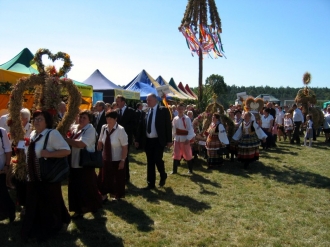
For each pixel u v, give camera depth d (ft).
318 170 27.78
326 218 15.98
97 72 55.16
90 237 13.19
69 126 13.67
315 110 58.70
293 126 50.70
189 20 46.68
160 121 20.21
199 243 12.80
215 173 25.81
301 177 24.88
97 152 14.46
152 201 18.12
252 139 27.73
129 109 22.29
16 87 13.17
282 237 13.65
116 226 14.42
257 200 18.79
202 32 46.85
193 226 14.65
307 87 59.72
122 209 16.70
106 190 17.19
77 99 13.71
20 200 14.20
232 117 37.09
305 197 19.60
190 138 24.79
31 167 12.05
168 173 25.41
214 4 46.65
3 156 13.52
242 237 13.51
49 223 12.42
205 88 51.39
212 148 27.50
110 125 17.16
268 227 14.67
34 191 12.34
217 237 13.52
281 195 19.90
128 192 19.84
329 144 47.78
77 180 14.43
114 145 17.10
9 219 14.34
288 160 32.78
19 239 12.71
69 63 13.58
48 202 12.36
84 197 14.40
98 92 47.11
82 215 15.12
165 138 20.35
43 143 11.99
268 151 39.27
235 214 16.28
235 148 30.42
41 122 12.09
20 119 13.39
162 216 15.83
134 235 13.53
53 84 13.06
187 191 20.36
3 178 13.62
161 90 31.73
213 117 27.81
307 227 14.80
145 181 22.74
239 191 20.63
